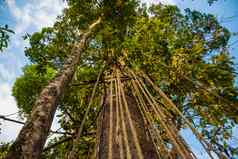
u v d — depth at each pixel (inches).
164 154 155.3
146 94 211.6
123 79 265.3
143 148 179.3
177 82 349.7
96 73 395.2
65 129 380.2
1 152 309.3
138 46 334.6
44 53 405.4
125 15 398.6
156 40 341.1
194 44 388.2
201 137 159.5
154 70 344.2
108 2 405.1
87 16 412.2
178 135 165.0
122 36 375.2
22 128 149.6
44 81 406.6
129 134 186.7
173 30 406.9
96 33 376.2
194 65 345.1
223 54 367.2
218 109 361.1
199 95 360.2
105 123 211.2
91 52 401.1
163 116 178.5
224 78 348.8
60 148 383.6
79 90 392.5
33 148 136.5
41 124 156.3
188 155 147.0
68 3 422.9
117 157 164.7
